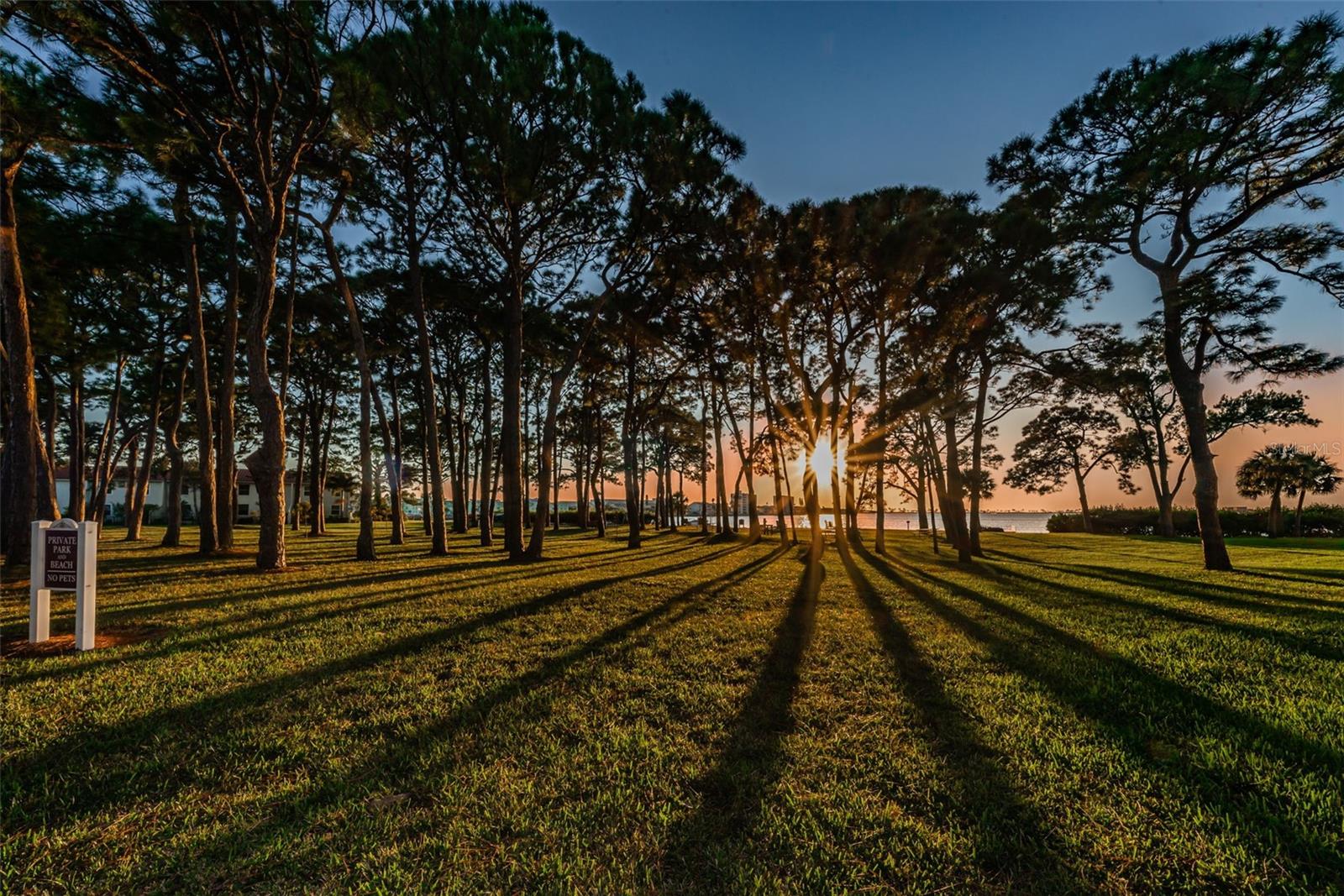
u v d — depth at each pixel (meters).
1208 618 7.27
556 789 2.92
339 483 52.66
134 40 9.20
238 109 10.91
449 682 4.56
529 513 50.97
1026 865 2.33
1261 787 2.93
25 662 4.96
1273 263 13.18
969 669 5.01
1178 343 14.54
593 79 11.91
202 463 14.79
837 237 14.12
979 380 19.44
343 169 13.06
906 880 2.24
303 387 29.45
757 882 2.21
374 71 11.21
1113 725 3.76
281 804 2.77
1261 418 29.80
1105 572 13.23
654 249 15.74
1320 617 7.30
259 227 11.96
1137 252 14.55
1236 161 12.38
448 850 2.42
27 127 9.10
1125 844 2.44
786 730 3.67
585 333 15.94
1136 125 12.95
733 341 19.11
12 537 11.08
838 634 6.31
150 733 3.57
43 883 2.20
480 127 12.16
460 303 18.48
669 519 41.16
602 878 2.24
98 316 17.20
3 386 17.80
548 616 7.12
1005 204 14.59
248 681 4.54
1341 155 11.60
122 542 20.91
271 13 9.16
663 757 3.26
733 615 7.44
